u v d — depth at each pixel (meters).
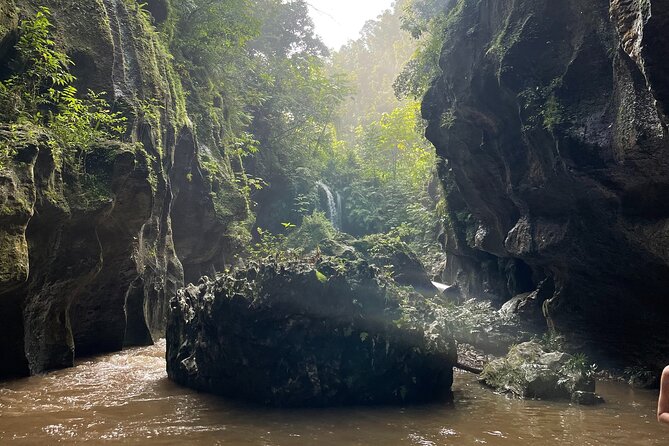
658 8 5.92
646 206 8.38
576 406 7.35
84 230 9.15
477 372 9.79
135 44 13.59
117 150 9.63
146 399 7.34
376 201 34.59
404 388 7.46
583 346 10.81
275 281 7.36
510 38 10.41
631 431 6.09
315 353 7.36
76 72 11.09
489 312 14.16
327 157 36.12
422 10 20.09
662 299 9.06
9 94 8.59
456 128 13.52
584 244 10.03
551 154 9.74
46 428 5.79
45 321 8.99
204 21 21.52
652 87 6.34
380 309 7.57
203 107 19.56
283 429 6.03
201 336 8.05
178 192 15.80
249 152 27.12
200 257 17.05
